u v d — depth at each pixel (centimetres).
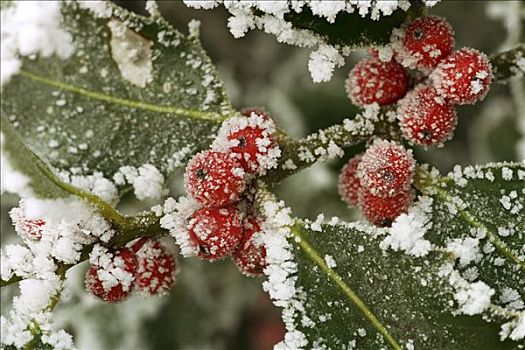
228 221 28
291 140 29
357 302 28
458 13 39
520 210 28
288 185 38
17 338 28
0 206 36
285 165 29
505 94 38
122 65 29
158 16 29
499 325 27
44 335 28
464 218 29
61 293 28
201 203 28
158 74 29
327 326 28
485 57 28
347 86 29
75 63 29
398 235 28
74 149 29
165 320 37
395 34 28
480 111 38
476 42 39
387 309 28
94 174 29
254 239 28
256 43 40
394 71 29
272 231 28
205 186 28
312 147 29
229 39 40
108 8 29
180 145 29
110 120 29
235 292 38
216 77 29
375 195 28
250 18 28
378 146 28
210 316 37
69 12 28
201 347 37
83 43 29
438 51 28
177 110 29
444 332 27
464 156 38
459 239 28
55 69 28
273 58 40
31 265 28
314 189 37
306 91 38
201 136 29
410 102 29
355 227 28
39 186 27
